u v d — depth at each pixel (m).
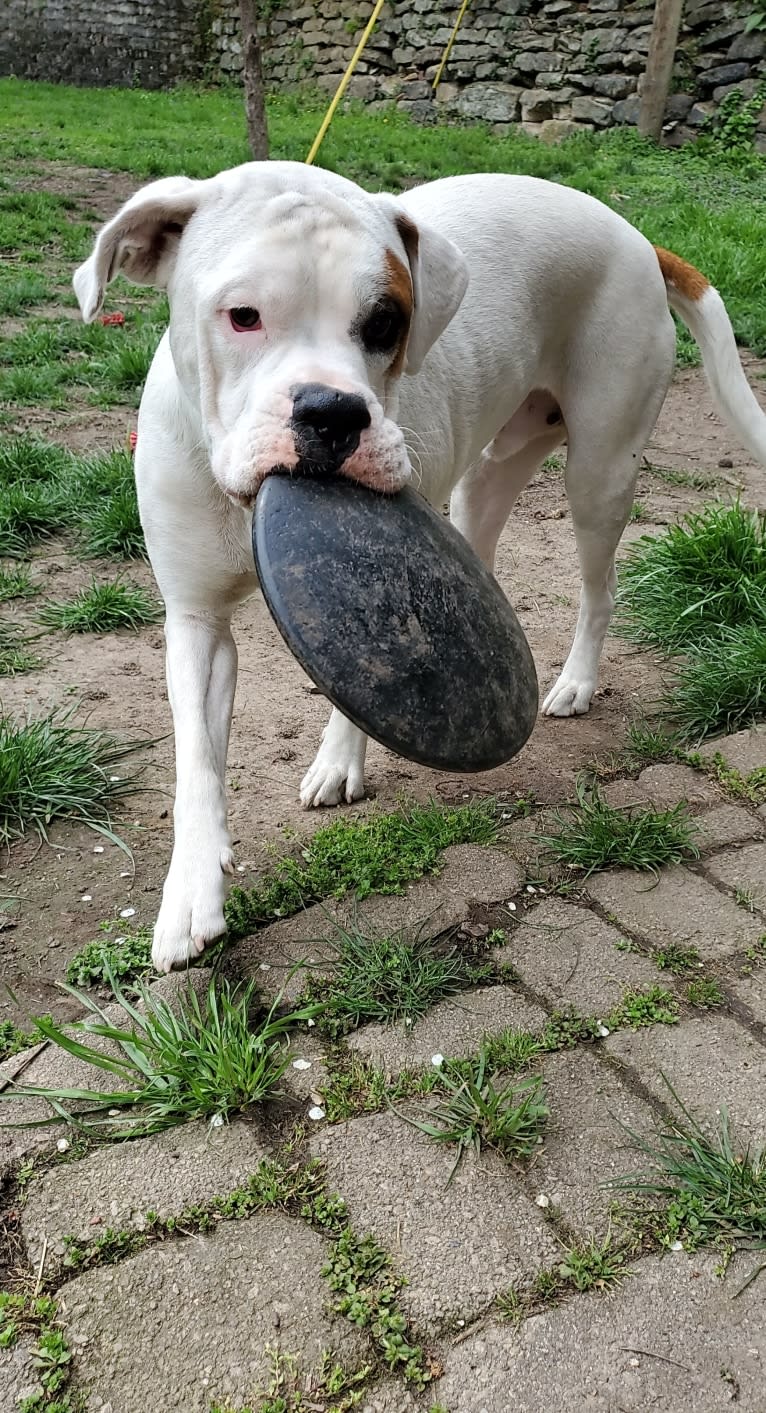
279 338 0.62
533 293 0.87
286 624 0.57
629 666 1.13
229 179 0.66
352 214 0.64
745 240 2.73
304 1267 0.51
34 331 2.08
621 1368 0.47
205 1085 0.60
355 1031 0.65
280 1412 0.46
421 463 0.78
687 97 4.04
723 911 0.76
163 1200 0.54
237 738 0.97
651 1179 0.56
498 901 0.77
